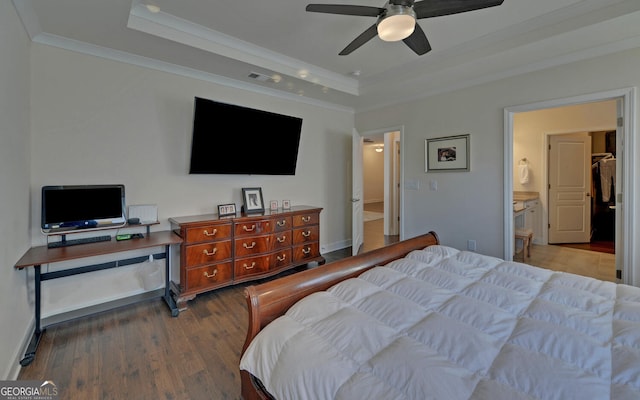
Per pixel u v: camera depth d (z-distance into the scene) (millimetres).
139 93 2920
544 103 2975
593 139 5656
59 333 2297
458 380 879
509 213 3270
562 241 5234
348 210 5145
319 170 4645
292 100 4215
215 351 2090
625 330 1116
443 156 3791
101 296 2801
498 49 2812
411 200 4168
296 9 2336
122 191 2750
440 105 3822
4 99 1726
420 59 3258
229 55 2863
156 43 2559
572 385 842
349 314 1266
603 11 2240
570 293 1440
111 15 2137
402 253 2275
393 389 875
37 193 2424
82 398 1646
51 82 2473
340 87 3900
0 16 1664
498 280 1646
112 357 2010
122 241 2617
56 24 2248
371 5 2295
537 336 1083
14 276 1911
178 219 3033
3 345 1666
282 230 3564
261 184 3951
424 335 1119
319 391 927
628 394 817
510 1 2238
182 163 3225
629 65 2520
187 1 2221
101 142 2723
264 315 1379
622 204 2611
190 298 2809
